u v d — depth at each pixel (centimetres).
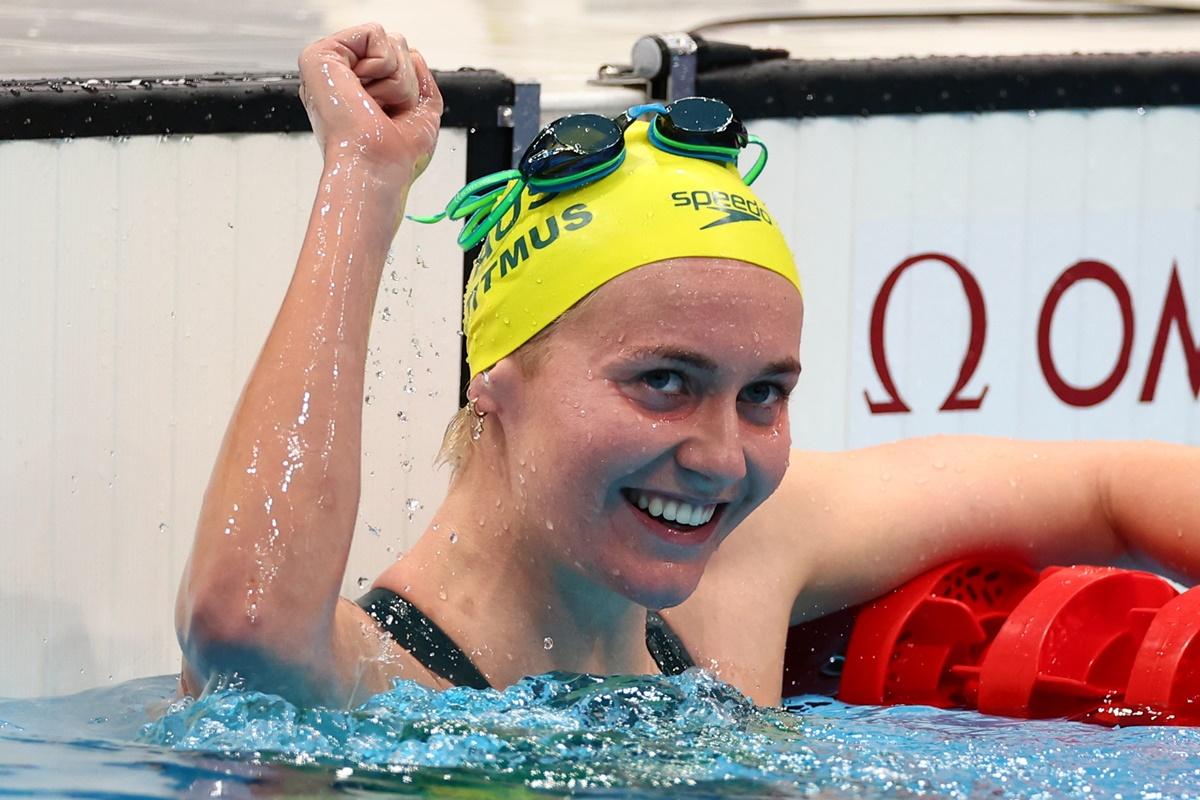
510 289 555
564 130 550
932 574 712
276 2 1388
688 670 606
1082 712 630
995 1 1407
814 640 722
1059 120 988
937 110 971
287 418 512
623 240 531
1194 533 691
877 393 987
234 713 511
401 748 496
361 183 543
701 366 521
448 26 1302
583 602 575
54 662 871
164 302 868
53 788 463
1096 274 1005
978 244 989
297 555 502
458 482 597
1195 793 493
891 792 481
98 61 993
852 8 1389
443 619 568
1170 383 1021
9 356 856
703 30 1231
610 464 523
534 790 464
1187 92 1000
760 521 675
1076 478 730
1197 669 624
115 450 873
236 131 862
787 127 952
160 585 880
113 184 855
